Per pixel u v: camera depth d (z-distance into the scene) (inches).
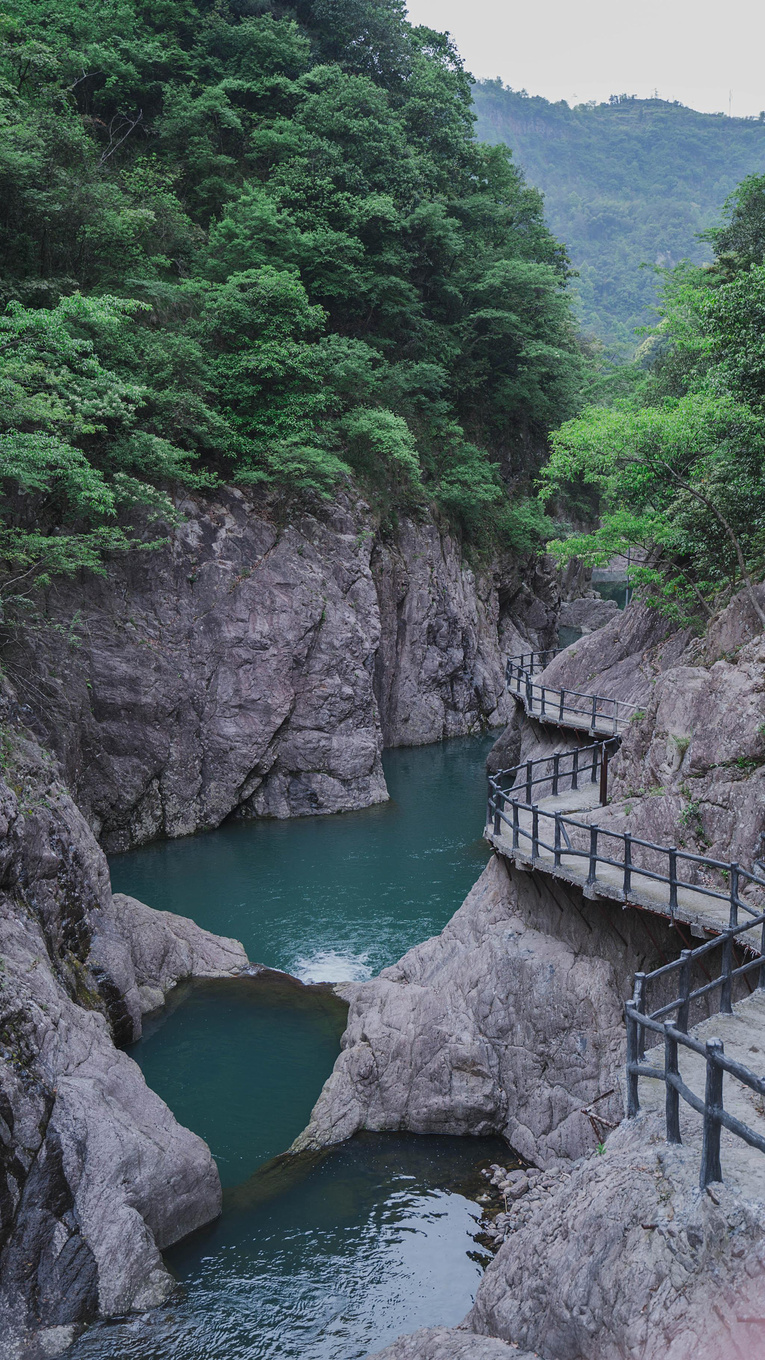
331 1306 446.6
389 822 1218.6
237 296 1317.7
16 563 1007.6
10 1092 466.3
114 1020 679.1
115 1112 505.7
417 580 1596.9
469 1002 614.9
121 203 1268.5
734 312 732.7
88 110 1540.4
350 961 822.5
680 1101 298.4
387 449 1450.5
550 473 930.7
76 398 860.0
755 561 787.4
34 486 969.5
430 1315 438.6
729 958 361.7
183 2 1664.6
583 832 647.1
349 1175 548.1
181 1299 453.7
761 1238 212.1
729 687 592.7
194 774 1202.0
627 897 510.3
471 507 1758.1
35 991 538.3
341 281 1536.7
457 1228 499.8
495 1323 301.3
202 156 1528.1
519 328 1815.9
